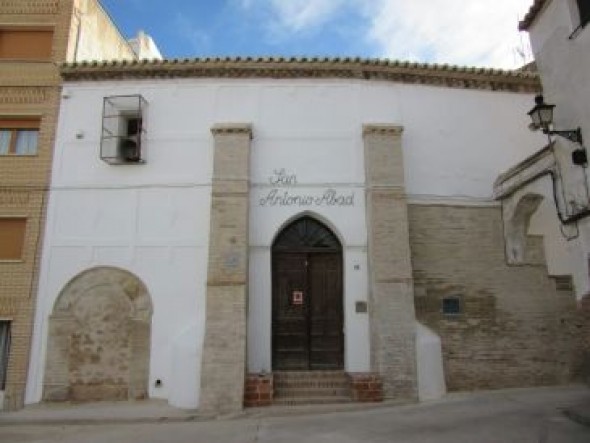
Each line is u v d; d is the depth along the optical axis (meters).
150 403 11.36
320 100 13.20
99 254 12.30
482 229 12.82
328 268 12.68
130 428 9.63
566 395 10.63
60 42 13.67
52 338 11.89
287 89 13.23
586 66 9.42
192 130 12.96
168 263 12.21
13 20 13.81
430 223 12.71
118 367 11.76
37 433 9.38
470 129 13.45
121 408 11.00
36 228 12.45
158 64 13.05
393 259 11.81
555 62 10.38
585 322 9.76
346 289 12.21
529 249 12.77
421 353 11.40
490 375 12.02
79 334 11.92
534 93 13.93
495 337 12.23
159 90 13.23
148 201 12.55
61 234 12.41
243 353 11.07
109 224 12.45
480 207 12.96
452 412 9.65
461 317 12.25
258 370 11.78
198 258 12.22
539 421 8.52
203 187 12.61
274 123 13.02
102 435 9.08
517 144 13.56
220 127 12.45
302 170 12.76
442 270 12.45
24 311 11.99
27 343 11.82
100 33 15.88
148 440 8.55
